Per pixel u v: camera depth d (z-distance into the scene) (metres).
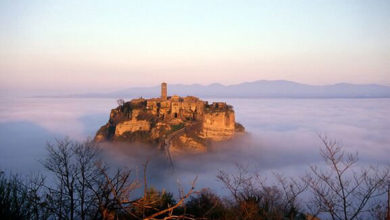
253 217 10.34
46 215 7.24
